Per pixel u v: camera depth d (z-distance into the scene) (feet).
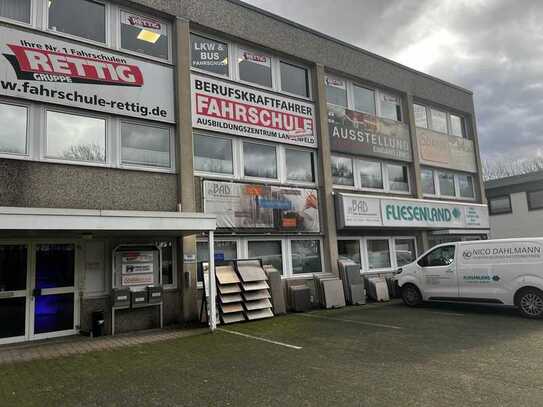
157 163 35.24
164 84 36.24
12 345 27.53
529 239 33.78
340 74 51.06
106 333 31.22
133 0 35.06
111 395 17.72
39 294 29.35
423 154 58.75
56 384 19.26
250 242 40.22
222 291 33.99
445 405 15.60
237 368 21.12
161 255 34.14
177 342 27.40
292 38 46.03
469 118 68.54
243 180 39.70
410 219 51.88
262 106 42.39
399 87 57.31
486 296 35.47
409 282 41.01
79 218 25.67
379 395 16.80
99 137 32.71
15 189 28.63
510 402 15.71
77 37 32.24
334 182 48.32
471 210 61.52
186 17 37.91
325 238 45.34
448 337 26.94
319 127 46.83
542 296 32.35
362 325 31.81
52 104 30.58
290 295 40.32
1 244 28.68
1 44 29.04
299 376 19.53
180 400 16.97
